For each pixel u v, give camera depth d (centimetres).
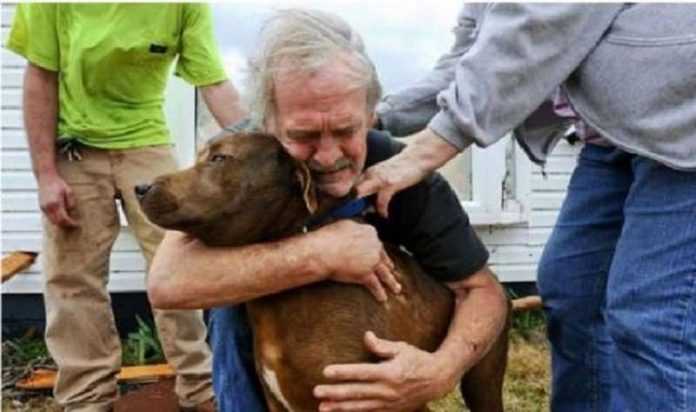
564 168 604
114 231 401
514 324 571
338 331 222
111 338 402
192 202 214
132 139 391
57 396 400
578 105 227
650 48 211
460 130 220
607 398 280
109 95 385
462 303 250
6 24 547
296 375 227
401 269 244
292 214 224
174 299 225
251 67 220
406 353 225
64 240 386
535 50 216
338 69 207
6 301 554
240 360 258
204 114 556
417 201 243
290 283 221
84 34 371
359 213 235
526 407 450
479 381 267
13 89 548
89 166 386
